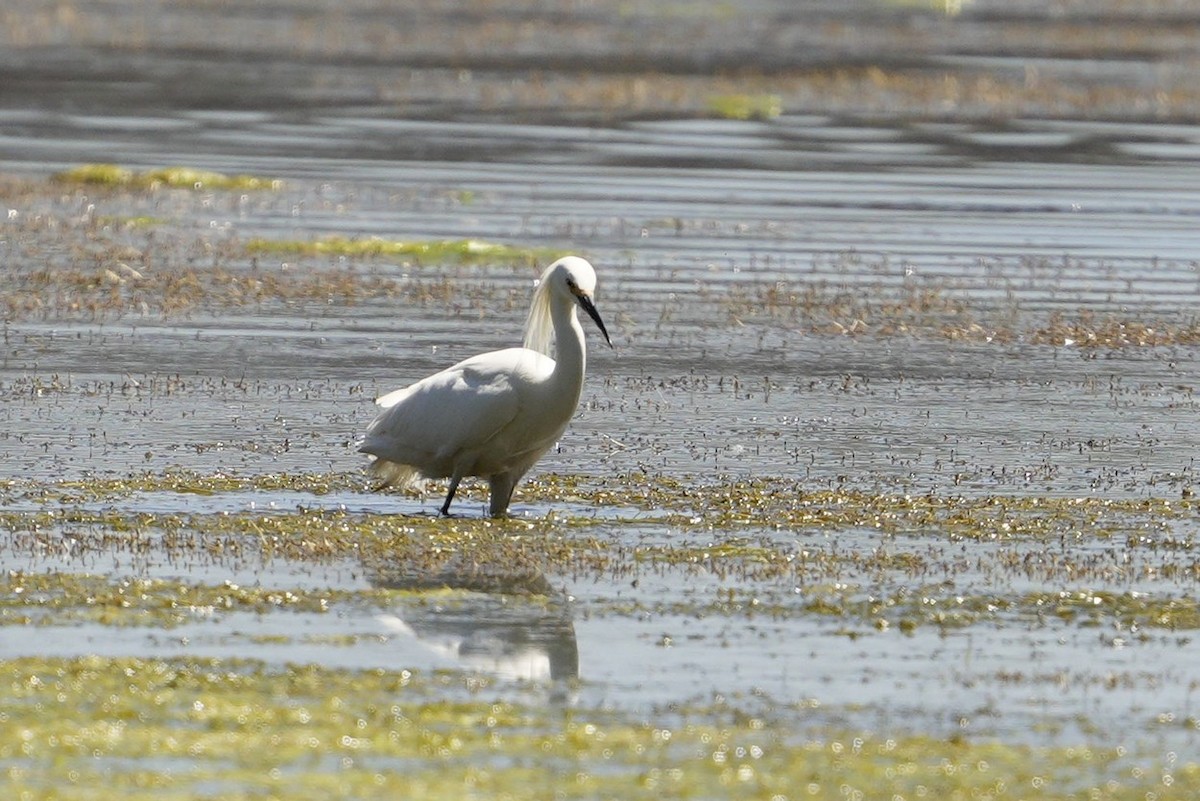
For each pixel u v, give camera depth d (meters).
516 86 48.47
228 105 43.94
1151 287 25.28
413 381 19.41
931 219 30.61
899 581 12.91
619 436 17.27
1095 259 27.34
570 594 12.48
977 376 20.14
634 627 11.77
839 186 33.94
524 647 11.31
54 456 16.00
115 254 25.84
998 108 45.53
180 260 25.75
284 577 12.73
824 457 16.64
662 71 52.69
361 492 15.27
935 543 13.93
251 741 9.46
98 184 32.47
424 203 31.23
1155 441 17.47
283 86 47.53
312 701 10.15
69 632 11.34
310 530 13.91
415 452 14.47
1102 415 18.48
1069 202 32.53
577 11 71.88
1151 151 38.94
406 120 41.75
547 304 14.63
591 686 10.61
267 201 31.17
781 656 11.24
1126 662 11.23
